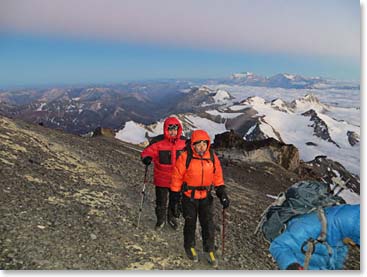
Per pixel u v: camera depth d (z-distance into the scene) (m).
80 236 7.51
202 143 7.05
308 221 4.32
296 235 4.27
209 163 7.16
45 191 9.72
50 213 8.29
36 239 6.87
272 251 4.34
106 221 8.76
